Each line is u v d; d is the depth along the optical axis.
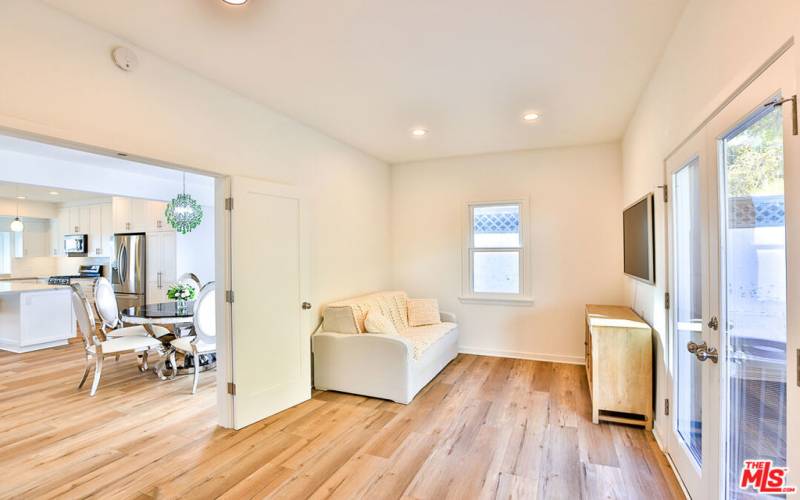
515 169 4.78
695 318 1.99
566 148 4.56
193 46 2.30
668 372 2.43
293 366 3.36
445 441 2.70
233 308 2.87
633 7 1.95
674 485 2.17
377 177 5.09
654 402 2.83
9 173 4.20
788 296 1.08
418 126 3.79
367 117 3.53
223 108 2.86
